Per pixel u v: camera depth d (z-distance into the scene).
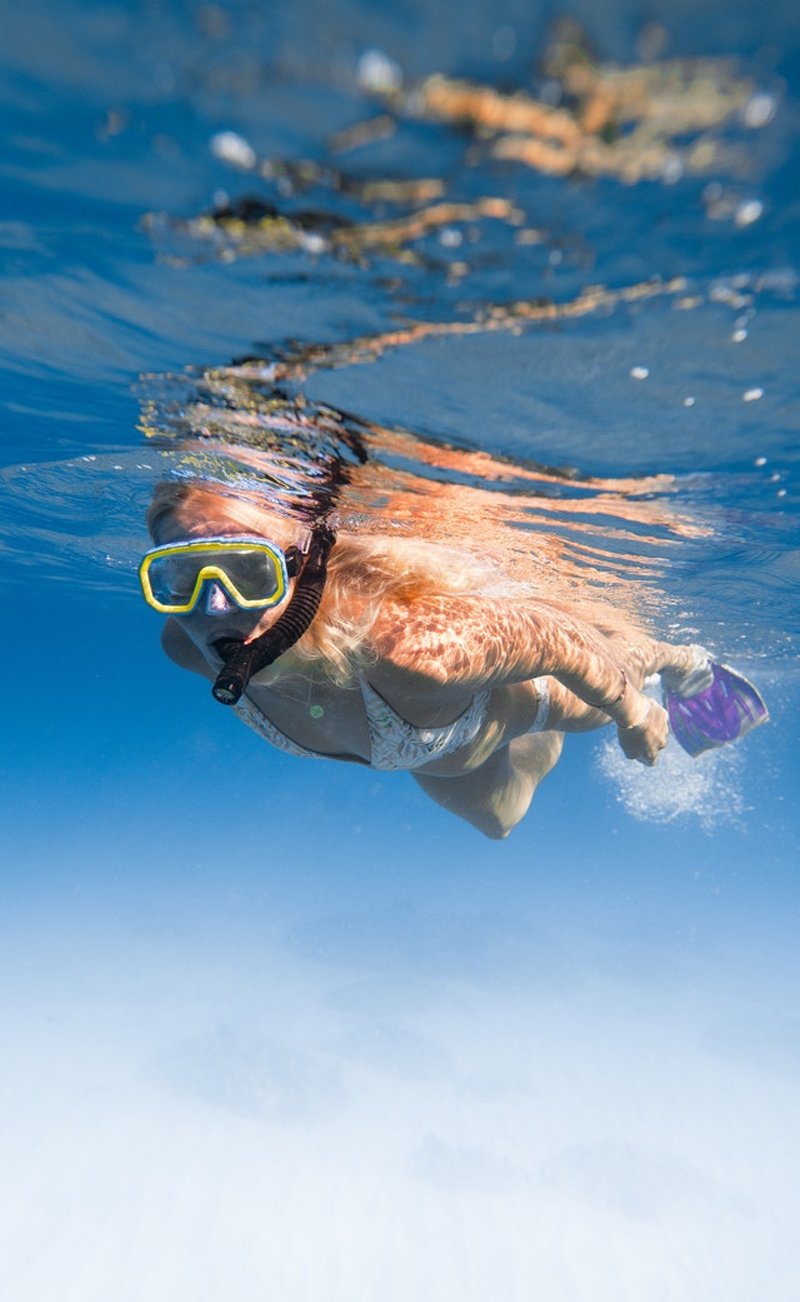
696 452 1.40
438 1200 2.58
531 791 1.37
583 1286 2.23
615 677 1.00
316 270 0.88
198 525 0.78
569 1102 3.41
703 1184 2.75
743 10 0.54
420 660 0.80
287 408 1.30
